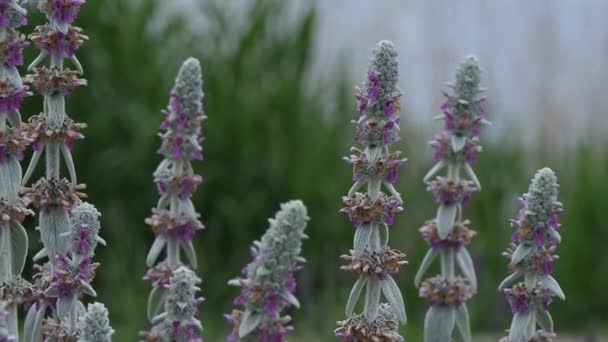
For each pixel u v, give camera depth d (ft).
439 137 11.46
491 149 51.60
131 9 47.06
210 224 45.88
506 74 79.87
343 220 47.34
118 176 44.24
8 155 11.85
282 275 9.60
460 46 78.54
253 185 47.32
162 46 48.73
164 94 46.88
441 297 11.57
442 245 11.68
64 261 11.93
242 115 48.08
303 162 48.03
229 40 50.47
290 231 9.53
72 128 12.37
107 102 45.24
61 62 12.32
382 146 11.82
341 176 49.44
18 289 11.87
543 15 81.20
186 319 11.49
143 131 44.70
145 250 44.11
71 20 12.16
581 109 80.38
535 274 11.51
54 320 12.23
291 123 49.57
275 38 51.31
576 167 53.36
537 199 11.22
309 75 53.78
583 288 48.29
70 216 12.48
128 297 37.70
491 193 49.03
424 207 44.75
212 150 47.01
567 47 81.92
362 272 11.78
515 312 11.62
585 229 49.75
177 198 13.23
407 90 75.87
